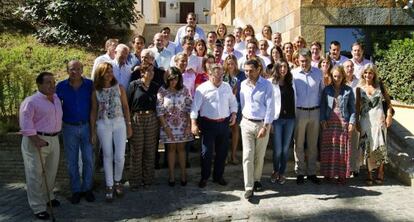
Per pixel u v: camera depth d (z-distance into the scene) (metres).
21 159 7.12
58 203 5.92
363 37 10.02
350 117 6.59
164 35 7.87
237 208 5.75
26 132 5.34
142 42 7.29
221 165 6.62
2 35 11.62
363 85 6.79
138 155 6.40
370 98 6.65
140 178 6.50
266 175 7.16
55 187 6.77
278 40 8.40
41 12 11.73
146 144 6.43
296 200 6.01
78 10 11.53
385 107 6.73
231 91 6.50
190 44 7.17
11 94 7.86
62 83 5.98
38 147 5.38
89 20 11.79
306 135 6.82
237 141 7.37
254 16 14.53
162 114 6.45
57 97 5.74
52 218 5.41
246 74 6.27
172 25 14.50
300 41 7.88
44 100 5.53
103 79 5.96
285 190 6.44
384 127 6.61
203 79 7.16
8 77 7.86
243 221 5.35
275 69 6.46
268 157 7.62
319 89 6.70
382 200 5.97
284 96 6.50
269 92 6.16
